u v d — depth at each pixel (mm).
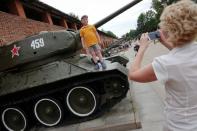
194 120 2322
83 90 8258
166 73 2389
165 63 2406
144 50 2693
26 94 8688
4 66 9000
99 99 8234
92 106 8242
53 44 8656
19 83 8625
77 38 9102
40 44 8695
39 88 8531
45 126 8727
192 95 2332
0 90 8695
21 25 14070
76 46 9023
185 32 2338
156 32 2719
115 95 8336
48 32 8797
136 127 7012
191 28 2326
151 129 6637
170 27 2387
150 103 8625
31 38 8781
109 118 7949
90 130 7387
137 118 7312
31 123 9086
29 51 8727
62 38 8680
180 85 2359
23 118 8789
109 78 8266
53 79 8250
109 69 7984
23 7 16828
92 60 8977
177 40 2408
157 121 7039
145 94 9883
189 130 2314
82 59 8906
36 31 15953
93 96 8164
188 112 2342
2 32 11984
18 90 8453
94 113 8297
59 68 8477
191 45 2434
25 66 8891
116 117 7867
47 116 8648
